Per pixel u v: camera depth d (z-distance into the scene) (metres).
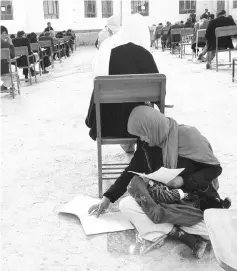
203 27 10.30
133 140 2.44
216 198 1.94
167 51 14.73
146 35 2.76
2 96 6.56
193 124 4.15
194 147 1.92
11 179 2.89
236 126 4.00
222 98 5.36
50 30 14.67
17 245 2.03
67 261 1.88
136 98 2.26
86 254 1.93
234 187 2.59
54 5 18.52
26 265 1.86
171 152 1.94
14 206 2.46
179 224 1.90
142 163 2.11
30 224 2.24
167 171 1.89
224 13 7.75
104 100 2.27
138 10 20.64
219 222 1.26
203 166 1.95
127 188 2.18
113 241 2.03
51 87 7.34
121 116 2.46
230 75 7.34
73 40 17.16
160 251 1.93
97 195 2.57
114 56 2.53
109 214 2.28
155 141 1.96
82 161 3.22
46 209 2.41
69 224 2.22
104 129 2.53
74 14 19.45
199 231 1.90
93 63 3.07
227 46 7.96
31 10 17.52
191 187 1.95
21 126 4.45
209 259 1.86
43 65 9.64
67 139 3.86
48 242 2.04
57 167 3.10
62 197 2.57
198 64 9.49
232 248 1.14
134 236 2.06
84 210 2.33
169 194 1.93
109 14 20.70
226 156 3.16
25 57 7.70
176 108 4.90
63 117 4.81
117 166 3.05
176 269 1.79
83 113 4.98
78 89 6.95
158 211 1.89
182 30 11.25
